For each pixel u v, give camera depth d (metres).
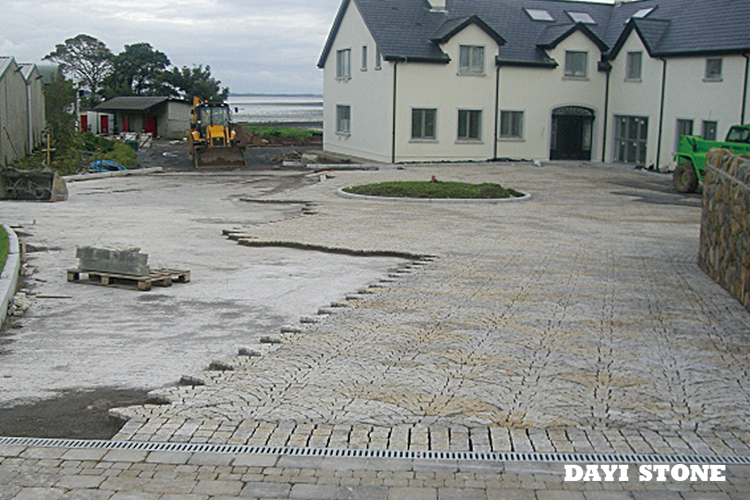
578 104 40.41
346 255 15.14
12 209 21.84
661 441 5.76
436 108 38.22
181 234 17.59
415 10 39.72
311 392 6.78
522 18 41.91
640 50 37.81
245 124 81.19
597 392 6.75
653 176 34.06
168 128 61.41
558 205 24.20
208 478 5.26
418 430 5.95
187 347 8.84
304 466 5.40
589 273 12.80
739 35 32.44
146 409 6.46
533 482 5.16
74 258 14.49
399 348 8.14
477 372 7.29
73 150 39.09
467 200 24.05
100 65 86.31
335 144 44.31
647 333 8.78
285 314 10.47
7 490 5.12
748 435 5.87
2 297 9.91
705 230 13.09
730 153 12.12
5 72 33.31
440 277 12.37
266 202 24.22
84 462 5.53
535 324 9.16
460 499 4.95
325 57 44.91
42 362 8.22
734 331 8.90
